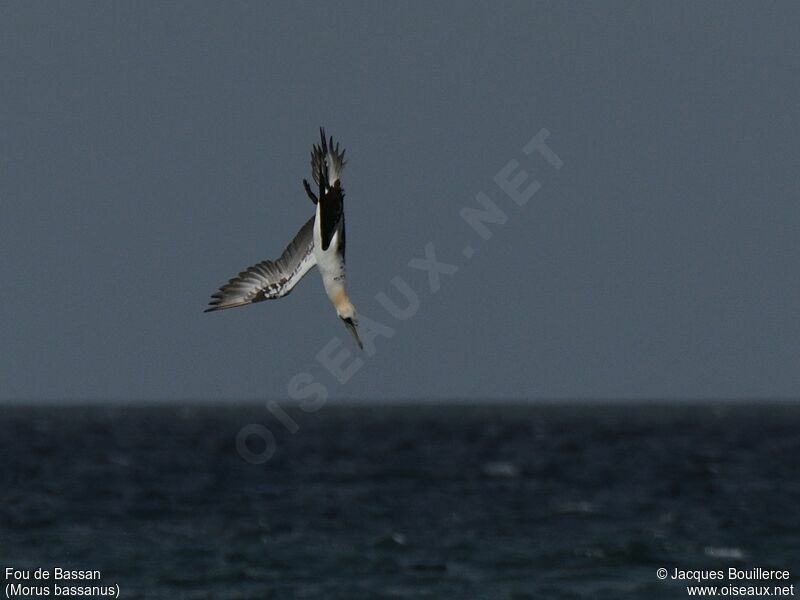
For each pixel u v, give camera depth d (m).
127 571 36.62
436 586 34.53
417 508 52.72
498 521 47.78
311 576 36.03
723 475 69.69
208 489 62.75
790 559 38.38
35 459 87.31
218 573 36.44
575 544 41.03
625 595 33.28
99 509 52.69
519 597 33.16
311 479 69.50
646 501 55.22
